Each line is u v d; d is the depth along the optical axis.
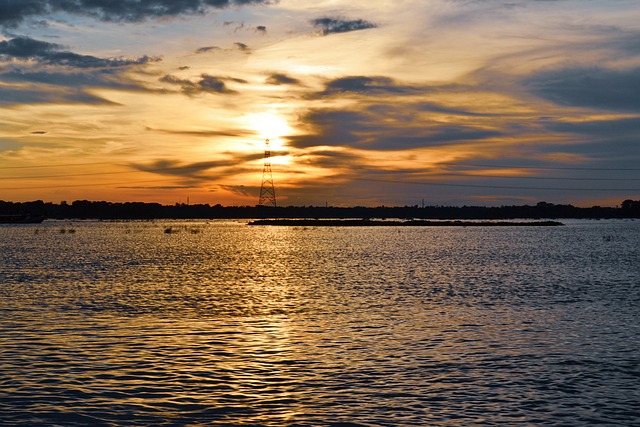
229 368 25.30
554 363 26.16
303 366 25.66
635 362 26.33
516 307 41.28
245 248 116.88
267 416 19.81
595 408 20.55
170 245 126.88
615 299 45.56
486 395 21.86
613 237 174.00
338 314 38.28
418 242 141.88
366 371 24.95
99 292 48.59
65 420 19.31
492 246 124.50
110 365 25.58
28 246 119.44
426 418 19.61
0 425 18.83
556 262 82.69
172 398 21.48
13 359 26.36
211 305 41.91
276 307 41.12
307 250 111.12
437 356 27.38
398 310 39.94
